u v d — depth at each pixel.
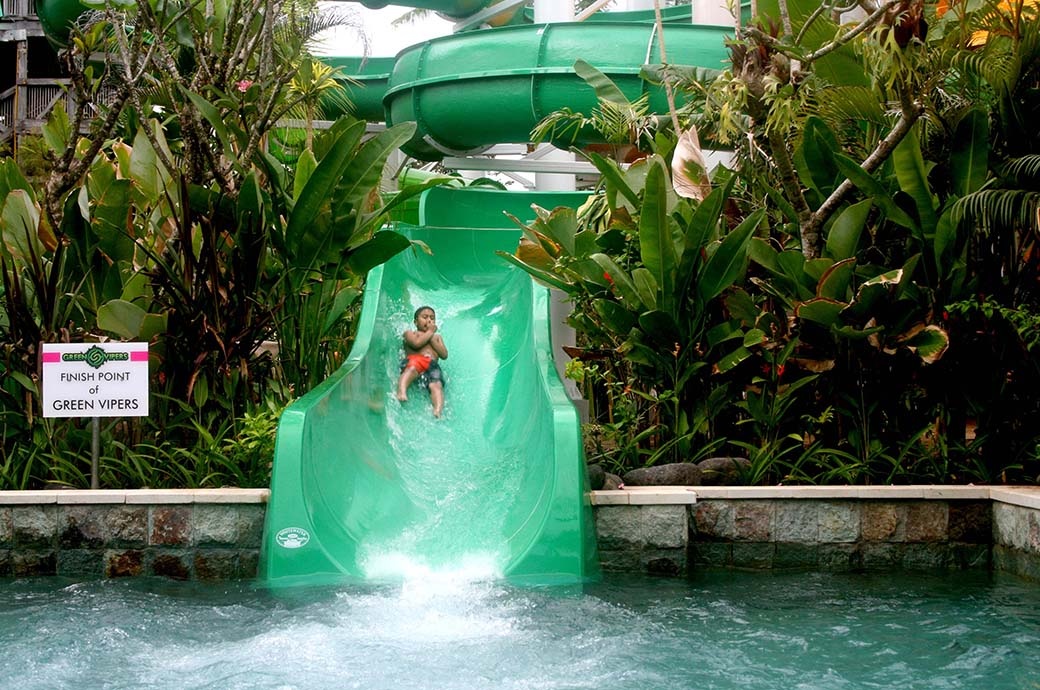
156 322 9.02
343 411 9.10
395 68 17.12
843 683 5.33
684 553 7.90
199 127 10.15
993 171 8.88
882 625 6.42
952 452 8.79
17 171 10.30
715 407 9.01
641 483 8.50
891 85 8.00
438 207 16.08
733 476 8.62
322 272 10.16
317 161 11.01
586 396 11.24
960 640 6.08
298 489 7.49
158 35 10.30
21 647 5.92
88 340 9.13
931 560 8.14
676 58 14.90
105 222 9.31
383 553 7.74
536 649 5.87
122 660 5.69
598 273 9.40
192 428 9.12
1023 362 8.65
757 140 9.88
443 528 8.17
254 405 9.32
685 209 9.22
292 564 7.34
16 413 8.81
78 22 11.23
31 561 7.97
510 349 11.73
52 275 8.99
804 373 8.91
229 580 7.79
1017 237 8.71
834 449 8.87
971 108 8.55
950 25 9.43
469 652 5.81
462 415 10.72
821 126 9.09
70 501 7.96
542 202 16.42
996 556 8.12
